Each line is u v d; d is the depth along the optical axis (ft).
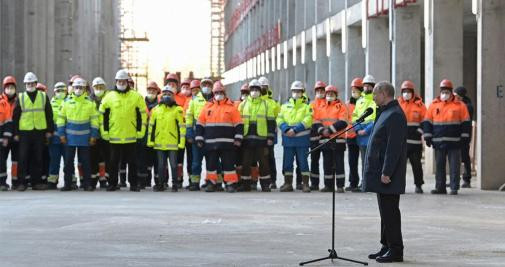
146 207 69.62
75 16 214.90
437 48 109.29
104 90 88.84
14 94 86.02
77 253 46.16
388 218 43.73
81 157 86.07
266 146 85.61
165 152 86.22
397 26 126.52
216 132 84.23
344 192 85.25
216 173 86.12
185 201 74.95
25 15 163.53
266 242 50.60
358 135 81.76
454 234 54.75
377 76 145.59
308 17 209.05
